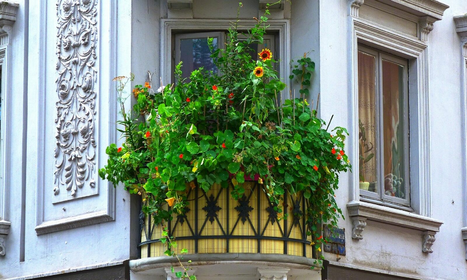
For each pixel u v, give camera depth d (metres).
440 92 13.52
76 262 12.16
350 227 12.12
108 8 12.33
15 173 13.02
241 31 12.51
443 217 13.24
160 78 12.10
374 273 12.29
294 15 12.49
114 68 12.18
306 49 12.34
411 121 13.30
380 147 12.96
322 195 11.53
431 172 13.17
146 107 11.80
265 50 11.35
